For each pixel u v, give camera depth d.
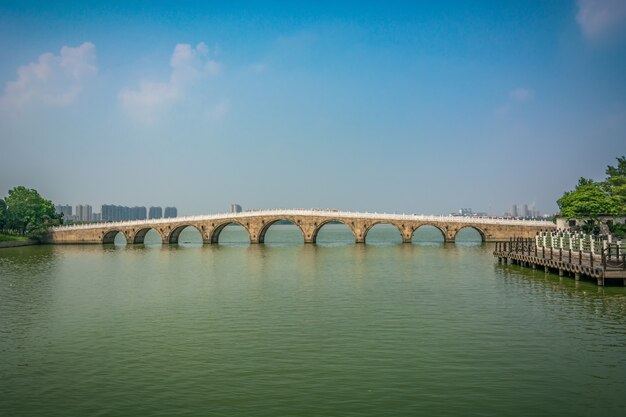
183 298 40.47
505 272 54.81
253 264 67.50
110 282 50.47
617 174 95.31
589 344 26.14
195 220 113.69
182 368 23.25
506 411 18.41
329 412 18.47
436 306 36.03
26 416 18.48
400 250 89.69
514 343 26.42
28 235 121.00
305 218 108.62
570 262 46.41
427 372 22.28
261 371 22.70
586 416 17.95
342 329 29.70
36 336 29.08
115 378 22.14
